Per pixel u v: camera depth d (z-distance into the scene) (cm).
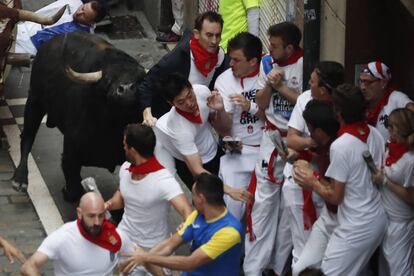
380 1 1831
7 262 1930
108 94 1950
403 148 1586
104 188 2245
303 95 1705
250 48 1780
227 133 1823
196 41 1852
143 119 1900
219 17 1852
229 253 1506
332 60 1873
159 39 2984
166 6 2972
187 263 1505
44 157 2370
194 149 1772
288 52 1752
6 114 2558
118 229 1587
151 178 1650
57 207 2148
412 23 1811
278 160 1773
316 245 1672
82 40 2095
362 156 1585
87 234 1511
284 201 1744
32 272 1491
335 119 1614
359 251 1623
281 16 2206
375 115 1695
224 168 1830
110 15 3136
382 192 1623
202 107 1781
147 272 1673
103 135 2022
